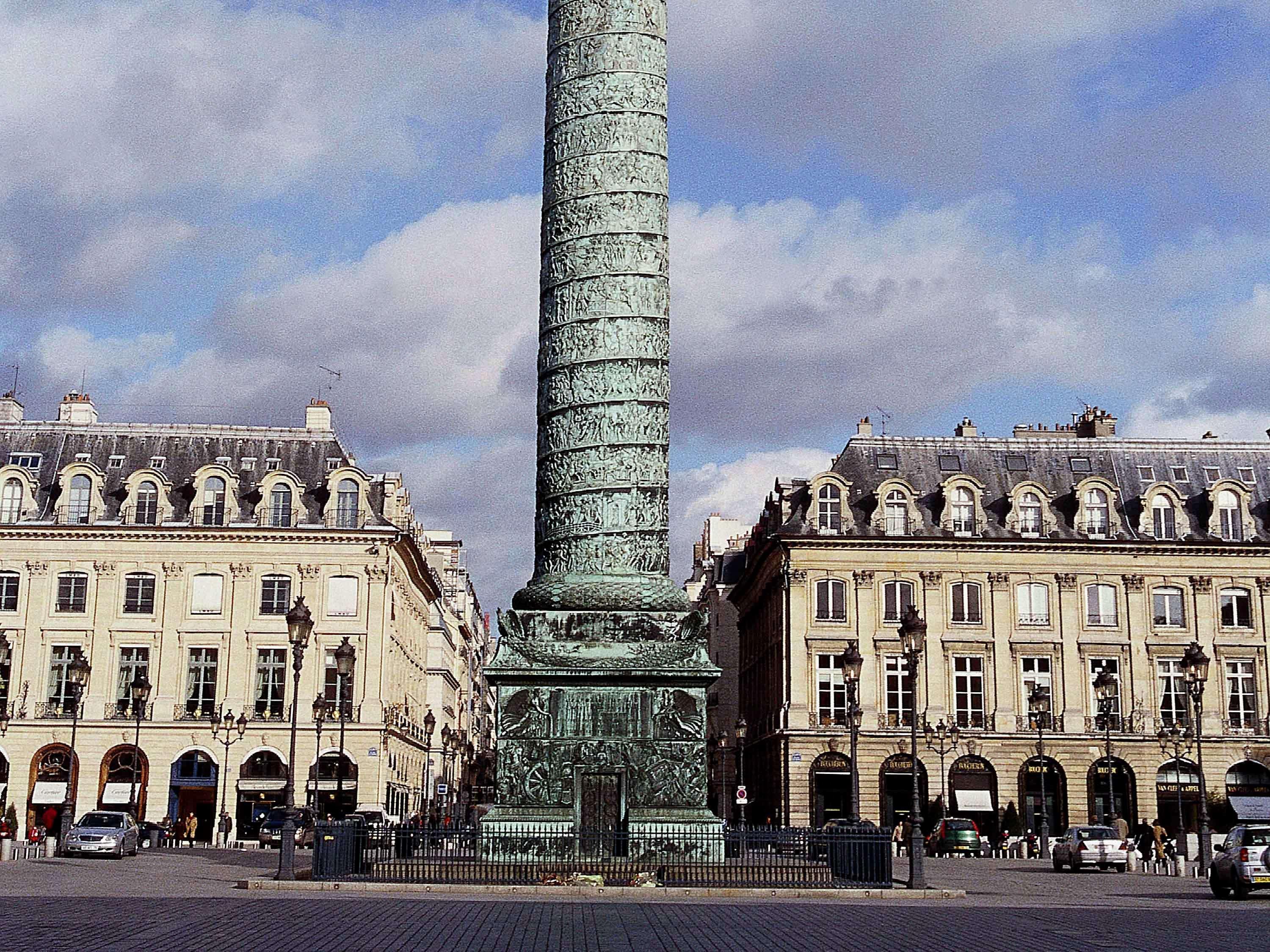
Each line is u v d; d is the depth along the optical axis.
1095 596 68.31
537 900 25.62
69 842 45.97
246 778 65.31
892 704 67.06
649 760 31.59
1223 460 72.81
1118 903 28.59
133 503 67.94
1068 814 66.06
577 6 34.16
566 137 33.72
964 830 60.28
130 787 65.25
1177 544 68.44
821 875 30.45
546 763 31.56
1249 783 67.06
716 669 31.86
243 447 71.19
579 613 31.92
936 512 69.69
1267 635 68.06
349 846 30.11
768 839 30.98
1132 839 55.25
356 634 66.62
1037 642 67.38
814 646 67.19
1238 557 68.56
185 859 46.09
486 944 17.91
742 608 86.25
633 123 33.56
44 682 66.06
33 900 24.84
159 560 67.12
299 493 68.12
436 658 95.38
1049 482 71.44
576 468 32.44
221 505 68.19
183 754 65.50
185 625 66.56
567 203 33.38
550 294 33.38
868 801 65.62
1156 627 68.12
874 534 68.06
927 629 64.44
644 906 24.39
